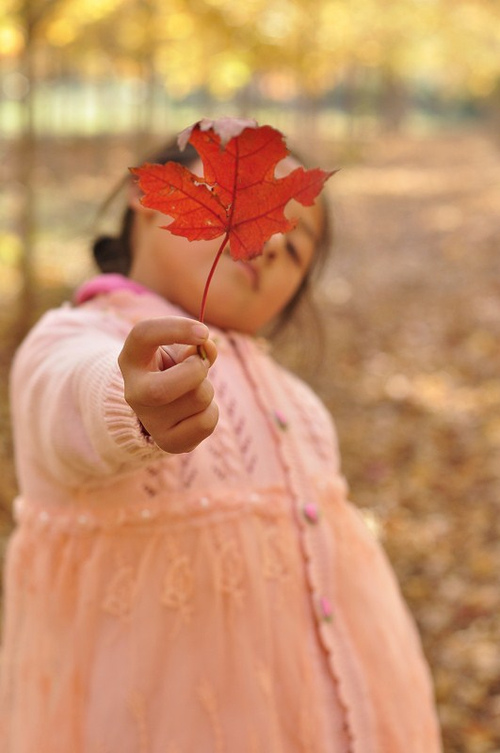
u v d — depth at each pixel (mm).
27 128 3340
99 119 16641
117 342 743
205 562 761
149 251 827
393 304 4906
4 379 3012
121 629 757
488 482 2557
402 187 10727
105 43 7555
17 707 816
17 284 4484
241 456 800
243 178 530
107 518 763
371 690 807
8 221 6676
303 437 855
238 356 846
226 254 799
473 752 1483
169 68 7461
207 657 755
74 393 691
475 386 3449
